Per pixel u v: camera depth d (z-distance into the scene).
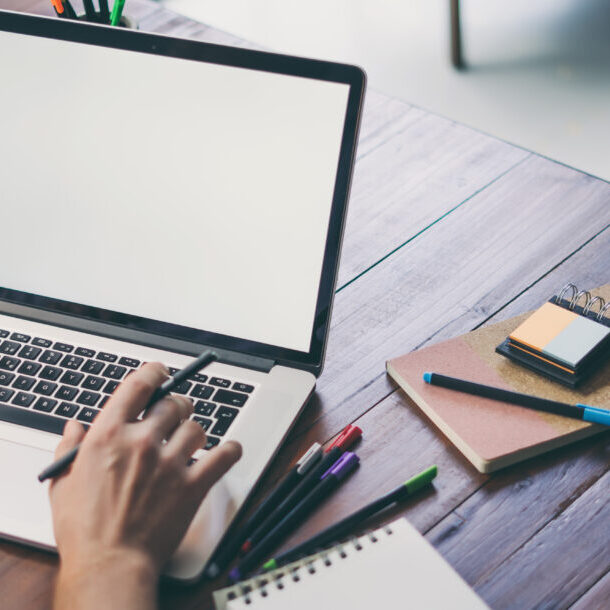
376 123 1.25
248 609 0.61
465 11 3.34
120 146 0.83
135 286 0.86
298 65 0.77
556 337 0.83
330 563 0.64
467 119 2.69
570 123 2.65
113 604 0.56
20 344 0.85
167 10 1.46
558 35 3.16
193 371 0.71
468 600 0.61
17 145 0.86
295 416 0.78
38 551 0.69
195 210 0.82
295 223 0.80
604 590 0.66
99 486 0.61
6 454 0.75
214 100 0.80
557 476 0.75
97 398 0.79
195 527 0.69
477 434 0.77
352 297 0.96
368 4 3.41
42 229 0.87
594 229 1.03
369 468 0.76
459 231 1.04
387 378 0.86
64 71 0.83
